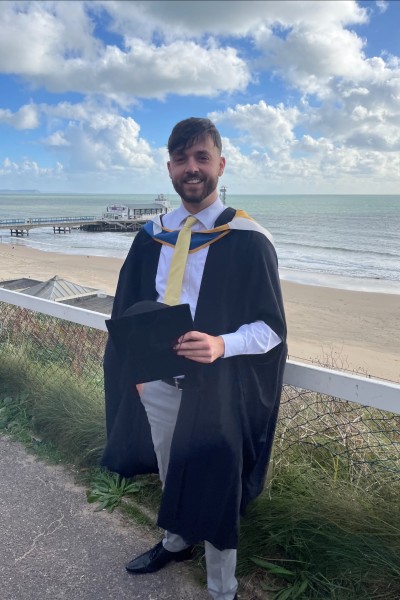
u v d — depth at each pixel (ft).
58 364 13.12
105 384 7.43
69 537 7.75
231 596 6.40
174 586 6.83
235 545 5.94
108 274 106.73
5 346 14.21
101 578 6.95
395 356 52.31
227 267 5.97
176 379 5.90
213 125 6.15
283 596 6.49
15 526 7.97
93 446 9.66
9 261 127.24
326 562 6.70
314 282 97.19
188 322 5.33
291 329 62.85
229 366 5.97
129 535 7.81
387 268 116.98
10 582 6.87
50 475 9.38
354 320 67.62
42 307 11.58
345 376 6.73
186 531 6.05
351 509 7.05
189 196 6.13
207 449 5.81
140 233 6.87
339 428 8.31
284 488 7.72
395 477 7.47
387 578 6.32
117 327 5.43
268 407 6.21
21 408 11.68
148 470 7.24
